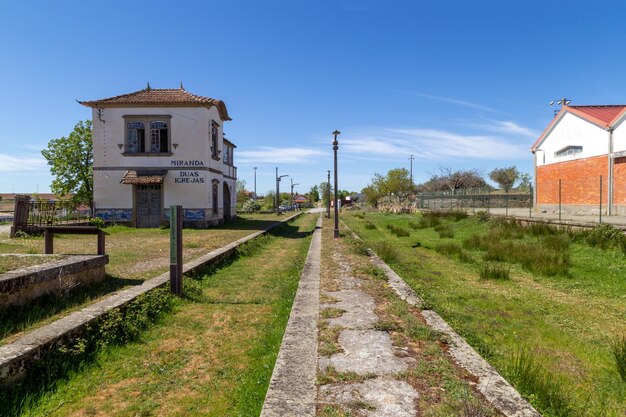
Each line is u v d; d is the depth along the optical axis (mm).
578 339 5164
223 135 25891
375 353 3818
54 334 3980
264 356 4316
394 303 5668
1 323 4363
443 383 3158
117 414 3172
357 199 102500
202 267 9008
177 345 4648
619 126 19719
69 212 19469
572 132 23641
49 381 3578
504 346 4789
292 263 10891
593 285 8133
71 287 5742
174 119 21656
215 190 24078
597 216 19703
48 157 26828
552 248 11953
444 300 6891
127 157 21625
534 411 2729
